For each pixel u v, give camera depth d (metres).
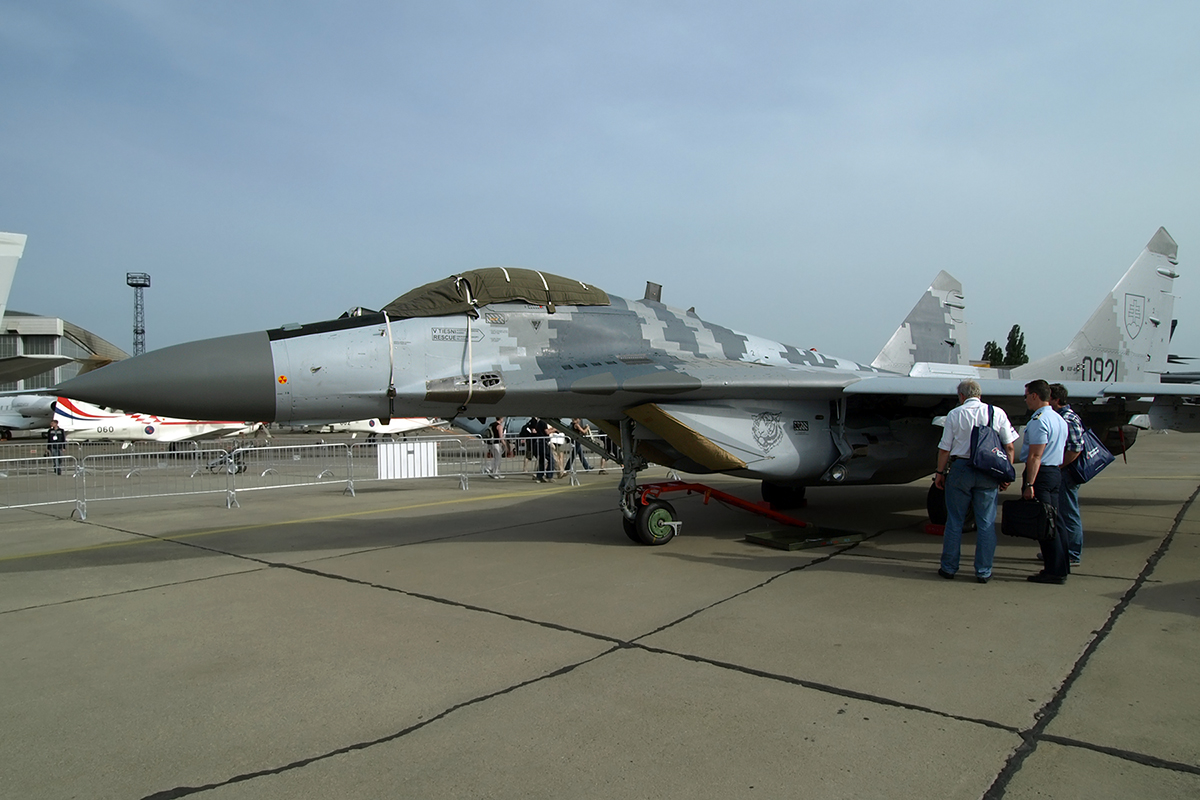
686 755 2.98
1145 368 13.17
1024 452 6.17
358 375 6.48
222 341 6.29
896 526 8.74
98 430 22.72
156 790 2.77
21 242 10.86
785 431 7.93
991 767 2.85
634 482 7.77
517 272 7.59
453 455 18.48
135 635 4.75
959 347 13.88
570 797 2.67
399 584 6.02
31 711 3.55
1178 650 4.18
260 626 4.89
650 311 8.31
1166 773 2.79
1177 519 8.87
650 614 5.02
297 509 11.26
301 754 3.05
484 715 3.40
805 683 3.74
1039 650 4.20
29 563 7.21
